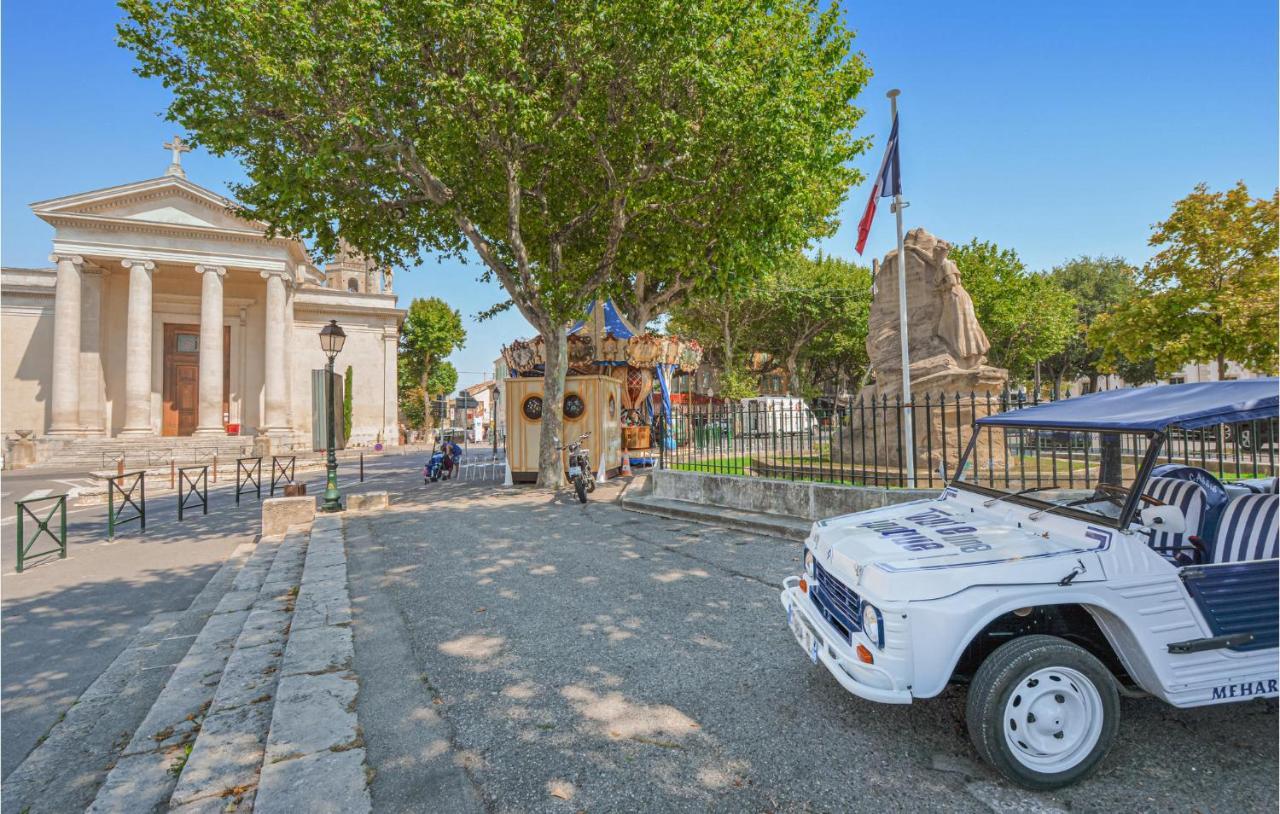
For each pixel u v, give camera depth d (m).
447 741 3.25
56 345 30.72
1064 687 2.77
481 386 77.75
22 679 4.78
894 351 12.04
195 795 2.81
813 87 15.39
